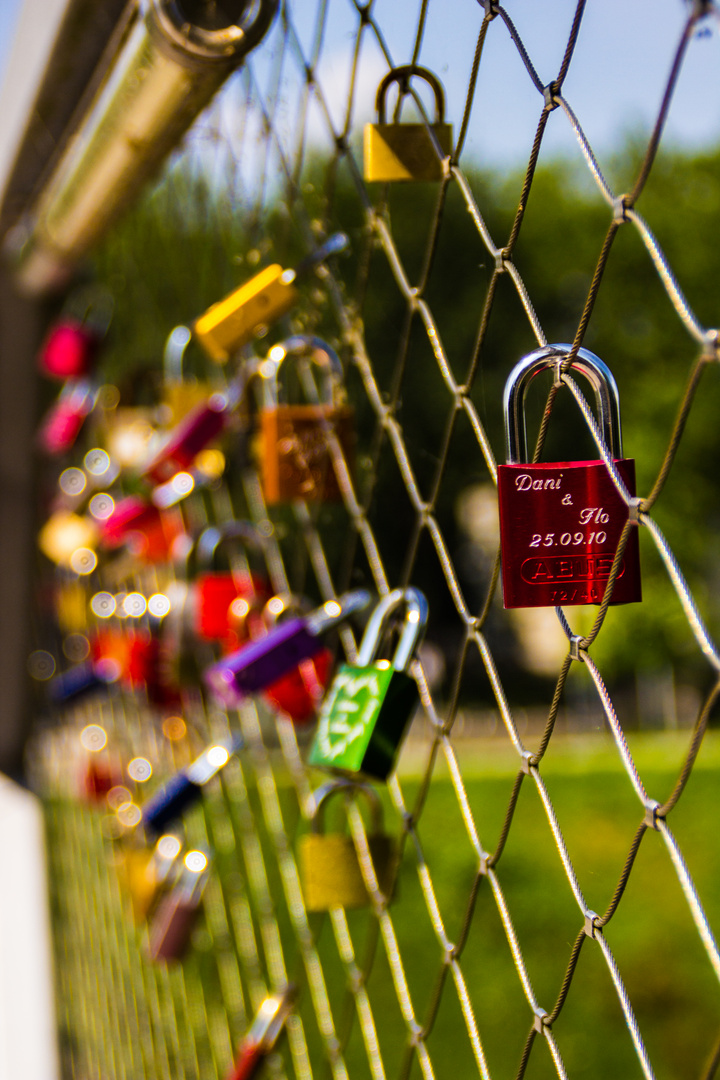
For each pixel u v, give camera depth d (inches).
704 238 624.7
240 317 56.7
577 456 196.4
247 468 70.8
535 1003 32.4
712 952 22.8
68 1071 98.6
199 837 90.7
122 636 103.0
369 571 57.9
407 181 41.4
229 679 51.3
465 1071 205.3
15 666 141.5
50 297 135.3
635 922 290.0
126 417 103.0
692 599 23.2
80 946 121.0
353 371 59.9
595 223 614.9
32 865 110.4
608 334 624.4
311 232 55.9
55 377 131.0
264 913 76.2
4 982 99.2
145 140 59.4
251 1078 54.6
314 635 52.5
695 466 610.9
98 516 111.1
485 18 32.1
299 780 61.2
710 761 471.8
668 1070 215.5
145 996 91.8
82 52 65.1
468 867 330.0
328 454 55.3
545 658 535.2
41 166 85.2
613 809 406.9
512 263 31.8
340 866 48.7
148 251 103.8
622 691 572.1
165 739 97.5
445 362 38.4
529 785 434.3
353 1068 203.2
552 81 27.9
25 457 139.2
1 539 139.4
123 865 96.6
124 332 119.4
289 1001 56.6
